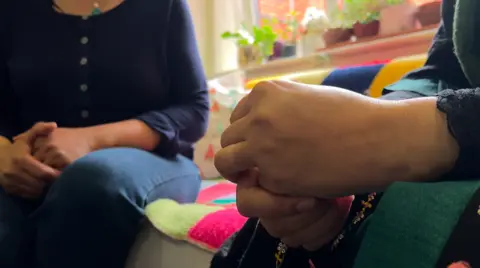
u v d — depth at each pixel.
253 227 0.48
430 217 0.27
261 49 1.88
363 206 0.37
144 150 0.88
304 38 1.83
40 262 0.71
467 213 0.26
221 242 0.65
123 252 0.73
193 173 0.98
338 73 1.29
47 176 0.77
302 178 0.32
